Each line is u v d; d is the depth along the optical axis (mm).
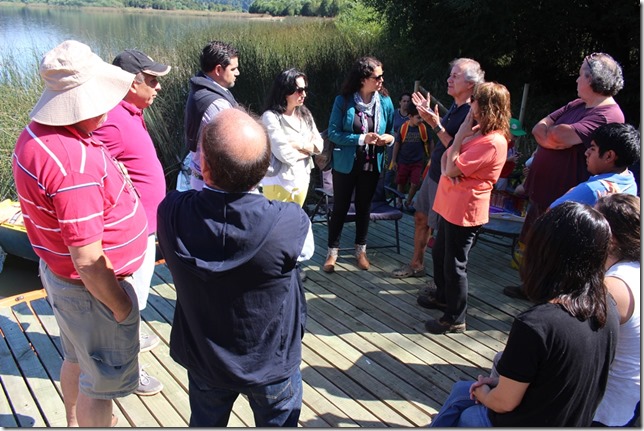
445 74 9719
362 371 3037
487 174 2887
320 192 4574
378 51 9906
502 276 4207
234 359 1697
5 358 3074
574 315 1473
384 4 10031
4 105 6496
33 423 2586
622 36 9102
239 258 1586
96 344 2012
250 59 8250
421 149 5500
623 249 1882
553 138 3289
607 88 3129
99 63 1841
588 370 1497
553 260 1495
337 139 3803
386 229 5129
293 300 1787
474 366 3088
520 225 4227
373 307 3709
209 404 1860
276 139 3416
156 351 3182
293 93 3410
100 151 1890
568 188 3355
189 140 3309
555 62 10031
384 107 3896
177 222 1657
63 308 1976
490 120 2799
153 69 2672
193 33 9531
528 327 1479
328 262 4180
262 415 1824
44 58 1758
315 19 12766
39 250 1900
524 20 9156
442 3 9281
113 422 2592
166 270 4164
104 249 1950
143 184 2668
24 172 1739
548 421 1542
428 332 3420
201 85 3234
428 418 2678
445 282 3391
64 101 1735
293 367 1785
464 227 3055
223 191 1622
